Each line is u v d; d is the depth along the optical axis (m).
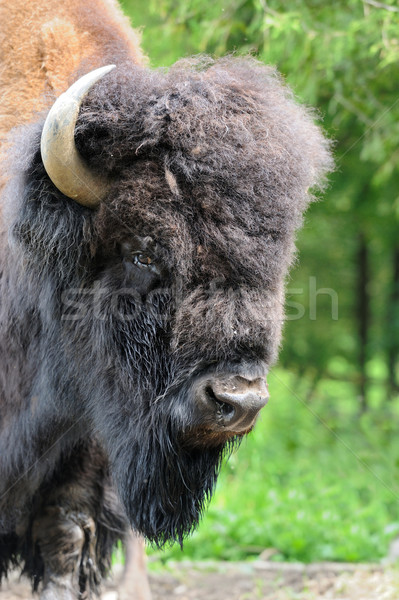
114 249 9.34
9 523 11.34
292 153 9.12
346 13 18.03
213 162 8.68
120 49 11.65
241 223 8.68
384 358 41.03
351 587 14.52
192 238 8.69
